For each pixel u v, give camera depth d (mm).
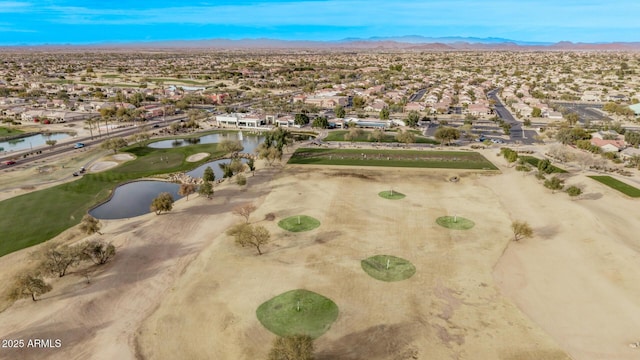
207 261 78500
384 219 97688
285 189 119375
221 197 113188
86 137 187375
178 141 185375
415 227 93312
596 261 76875
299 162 146500
